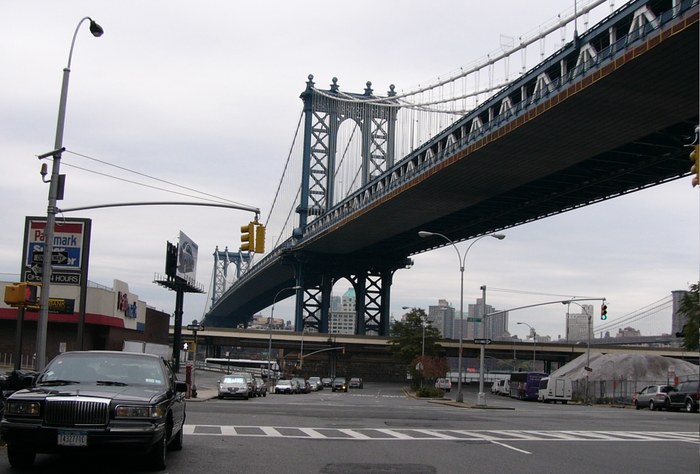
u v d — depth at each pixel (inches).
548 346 4813.0
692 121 2129.7
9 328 2242.9
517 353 4835.1
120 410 434.0
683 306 2087.8
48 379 485.1
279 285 5935.0
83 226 1427.2
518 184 2979.8
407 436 733.9
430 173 2856.8
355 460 545.0
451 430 829.8
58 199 896.3
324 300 4997.5
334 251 4911.4
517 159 2593.5
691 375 2994.6
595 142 2347.4
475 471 512.7
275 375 3774.6
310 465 513.3
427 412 1222.3
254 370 4601.4
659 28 1615.4
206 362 5162.4
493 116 2475.4
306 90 4687.5
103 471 464.4
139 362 509.4
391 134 4446.4
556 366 5777.6
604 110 2046.0
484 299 1989.4
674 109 2011.6
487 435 784.3
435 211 3560.5
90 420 429.1
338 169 4660.4
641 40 1673.2
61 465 481.1
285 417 942.4
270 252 5334.6
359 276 5118.1
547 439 767.1
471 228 3986.2
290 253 4884.4
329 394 2817.4
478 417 1127.6
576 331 6540.4
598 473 523.2
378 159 4446.4
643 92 1895.9
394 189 3243.1
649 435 872.3
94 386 466.9
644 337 5797.2
